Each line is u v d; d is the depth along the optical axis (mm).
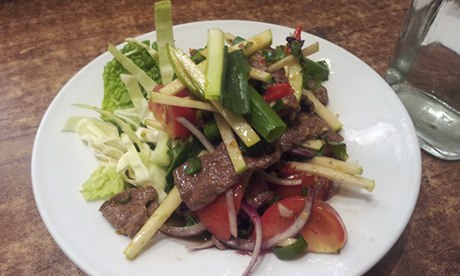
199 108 254
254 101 246
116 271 224
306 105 281
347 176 255
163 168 282
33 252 276
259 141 246
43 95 366
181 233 251
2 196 302
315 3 441
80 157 278
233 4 440
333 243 229
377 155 272
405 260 267
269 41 284
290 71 277
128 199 260
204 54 277
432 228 281
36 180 260
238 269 228
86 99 308
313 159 272
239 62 256
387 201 247
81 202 257
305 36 337
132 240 236
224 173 245
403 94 333
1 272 267
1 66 391
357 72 314
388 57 385
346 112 298
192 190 246
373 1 443
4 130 341
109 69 313
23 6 449
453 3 298
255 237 242
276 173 267
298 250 226
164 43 311
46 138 280
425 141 319
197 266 229
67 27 424
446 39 311
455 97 319
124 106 313
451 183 304
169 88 262
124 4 446
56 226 241
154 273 225
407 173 258
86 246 235
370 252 226
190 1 444
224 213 246
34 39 414
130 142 284
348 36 406
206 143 266
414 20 322
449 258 267
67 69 386
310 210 239
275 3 441
